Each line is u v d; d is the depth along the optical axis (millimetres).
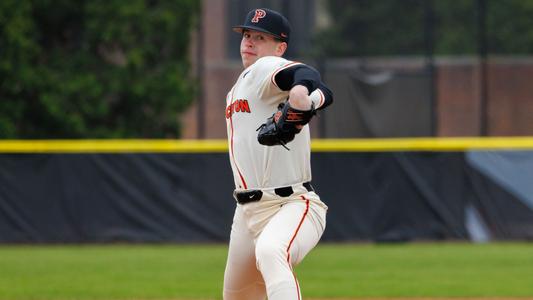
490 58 89812
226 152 48656
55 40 63719
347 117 62500
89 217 48375
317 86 14969
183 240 48406
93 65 63125
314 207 16469
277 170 16281
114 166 48562
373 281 33531
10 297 29344
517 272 36094
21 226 48125
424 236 48906
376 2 104500
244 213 16812
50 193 48344
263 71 15992
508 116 82062
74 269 37312
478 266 38156
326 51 104062
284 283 15461
